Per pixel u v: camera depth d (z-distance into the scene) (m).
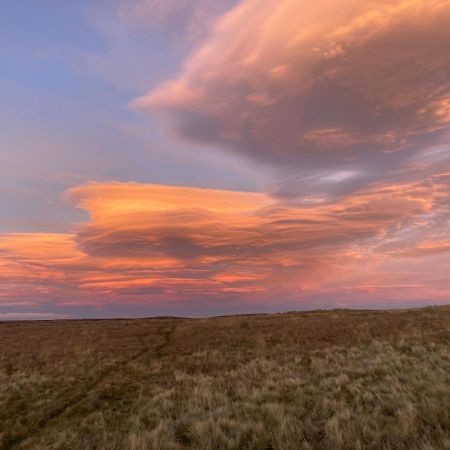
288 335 29.59
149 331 39.41
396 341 21.17
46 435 10.52
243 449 7.75
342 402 9.87
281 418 8.88
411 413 8.04
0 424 11.84
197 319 58.88
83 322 58.12
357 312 52.22
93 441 9.31
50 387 16.34
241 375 15.83
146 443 8.16
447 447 6.29
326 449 7.10
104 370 19.89
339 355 18.48
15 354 25.98
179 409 11.34
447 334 22.09
